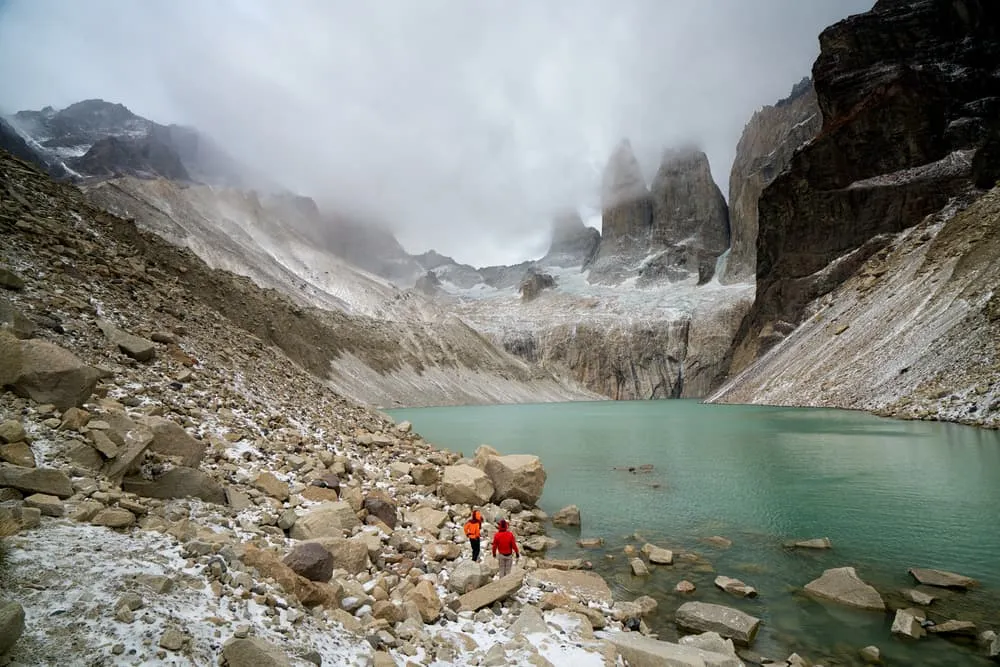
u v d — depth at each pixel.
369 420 26.89
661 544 15.66
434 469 18.77
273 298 85.75
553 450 35.84
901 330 50.66
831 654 9.09
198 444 11.07
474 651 7.79
